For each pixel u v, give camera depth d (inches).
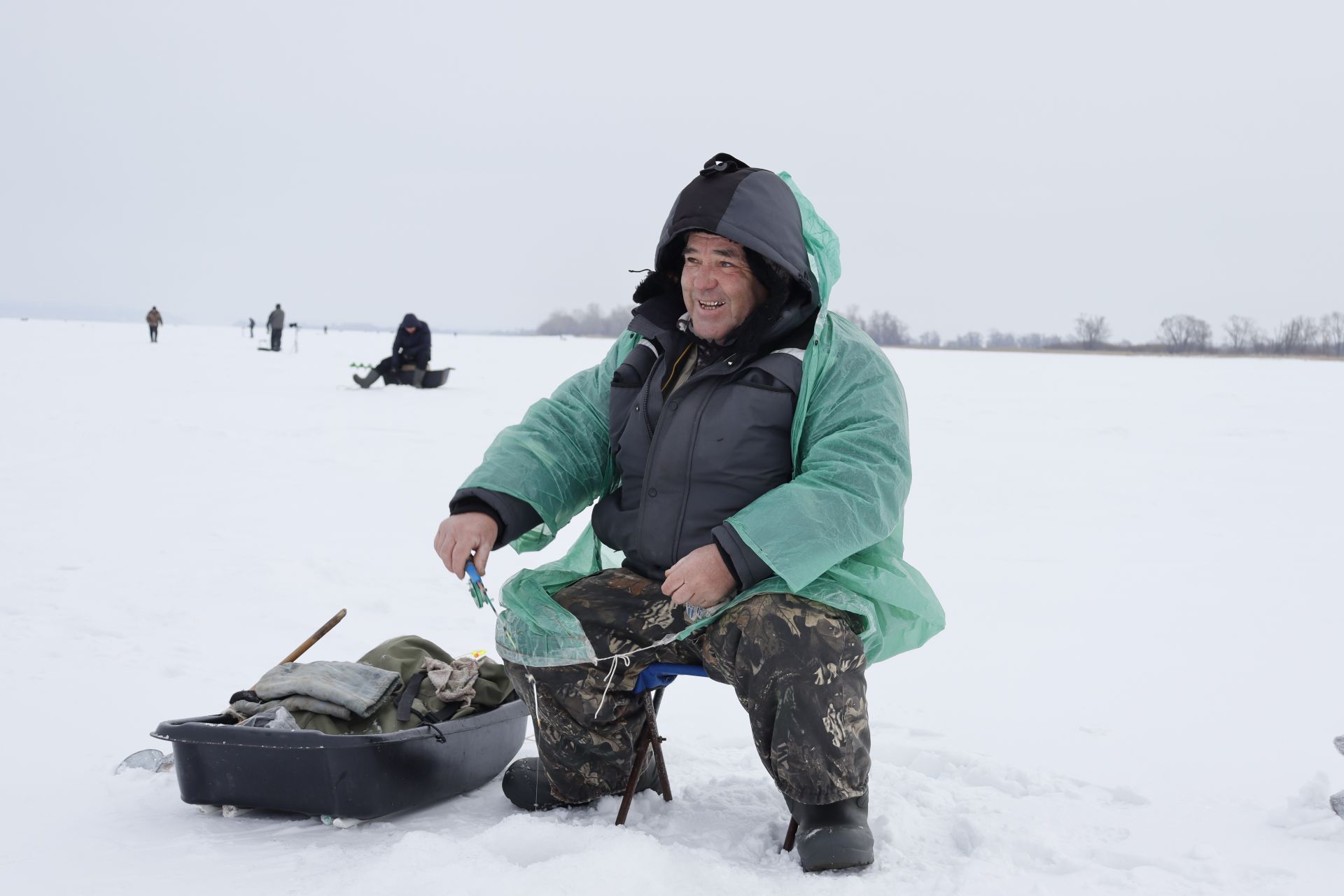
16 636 182.5
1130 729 151.3
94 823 111.6
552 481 118.3
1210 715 158.4
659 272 119.4
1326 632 207.9
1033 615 220.8
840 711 100.1
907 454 109.0
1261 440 575.8
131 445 451.5
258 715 113.5
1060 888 96.4
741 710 160.2
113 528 283.3
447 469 414.3
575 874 92.0
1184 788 126.5
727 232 107.0
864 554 110.3
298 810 109.8
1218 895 95.2
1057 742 144.9
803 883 96.5
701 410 111.3
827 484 104.3
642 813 115.6
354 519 309.0
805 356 111.1
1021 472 440.1
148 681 162.7
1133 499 374.9
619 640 109.6
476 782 122.7
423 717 116.5
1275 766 135.9
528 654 111.5
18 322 3255.4
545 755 113.8
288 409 633.0
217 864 101.3
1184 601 233.8
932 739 145.9
